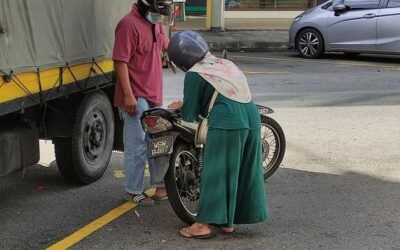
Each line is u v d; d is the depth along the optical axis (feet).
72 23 16.49
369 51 46.52
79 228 15.39
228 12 76.95
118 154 22.52
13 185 18.71
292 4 77.25
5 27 13.33
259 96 33.01
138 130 16.52
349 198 17.93
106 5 18.49
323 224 15.87
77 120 17.57
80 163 18.01
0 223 15.67
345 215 16.53
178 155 15.34
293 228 15.57
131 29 15.79
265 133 19.40
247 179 14.43
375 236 15.08
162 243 14.53
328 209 16.99
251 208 14.56
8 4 13.44
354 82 37.81
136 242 14.57
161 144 14.82
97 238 14.79
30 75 14.60
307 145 23.65
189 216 15.35
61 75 16.10
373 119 27.96
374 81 38.22
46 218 16.05
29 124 16.01
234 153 14.01
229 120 13.88
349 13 46.98
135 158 16.74
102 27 18.31
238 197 14.55
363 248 14.37
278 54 52.95
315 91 34.68
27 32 14.33
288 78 39.04
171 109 15.66
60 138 17.58
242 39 57.47
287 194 18.24
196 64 14.26
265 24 70.74
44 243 14.47
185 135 15.40
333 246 14.46
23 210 16.61
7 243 14.43
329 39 48.06
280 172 20.42
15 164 15.25
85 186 18.69
